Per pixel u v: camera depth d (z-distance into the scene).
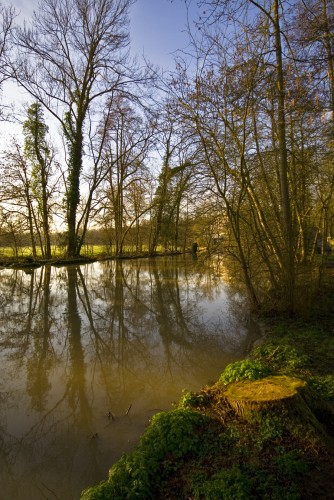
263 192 9.92
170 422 3.39
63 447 3.67
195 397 4.00
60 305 11.03
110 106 26.58
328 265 15.15
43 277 17.95
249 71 7.28
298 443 3.01
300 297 8.26
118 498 2.66
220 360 6.17
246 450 3.01
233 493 2.52
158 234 36.09
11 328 8.34
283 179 8.27
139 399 4.73
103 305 11.06
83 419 4.23
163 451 3.10
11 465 3.42
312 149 8.55
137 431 3.92
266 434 3.13
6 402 4.73
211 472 2.83
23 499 3.00
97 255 32.91
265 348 6.16
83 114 25.59
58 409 4.51
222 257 9.87
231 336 7.55
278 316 8.44
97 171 27.62
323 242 9.88
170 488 2.75
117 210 32.12
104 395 4.88
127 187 32.56
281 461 2.80
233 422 3.42
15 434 3.95
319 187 10.53
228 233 9.66
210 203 9.24
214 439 3.23
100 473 3.26
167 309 10.48
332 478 2.63
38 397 4.86
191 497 2.63
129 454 3.31
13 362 6.18
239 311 9.70
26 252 31.62
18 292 13.41
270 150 8.91
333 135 6.46
